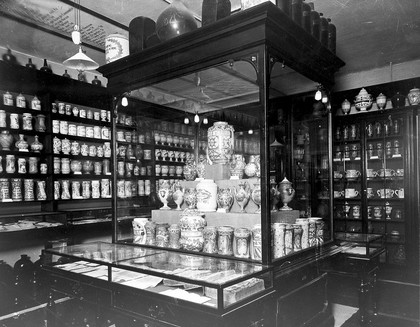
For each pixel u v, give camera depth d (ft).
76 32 7.16
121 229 8.39
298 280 5.54
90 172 12.29
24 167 10.60
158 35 6.42
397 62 12.83
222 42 5.46
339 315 8.96
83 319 5.77
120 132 11.10
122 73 7.18
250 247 5.47
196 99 9.16
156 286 4.98
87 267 6.20
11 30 9.91
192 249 5.86
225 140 6.88
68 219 11.44
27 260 10.12
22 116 10.88
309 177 11.73
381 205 12.78
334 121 13.33
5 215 10.21
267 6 4.76
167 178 12.35
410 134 11.67
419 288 10.64
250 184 6.18
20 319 9.12
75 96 12.03
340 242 7.40
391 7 8.85
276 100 10.46
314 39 5.88
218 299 3.95
